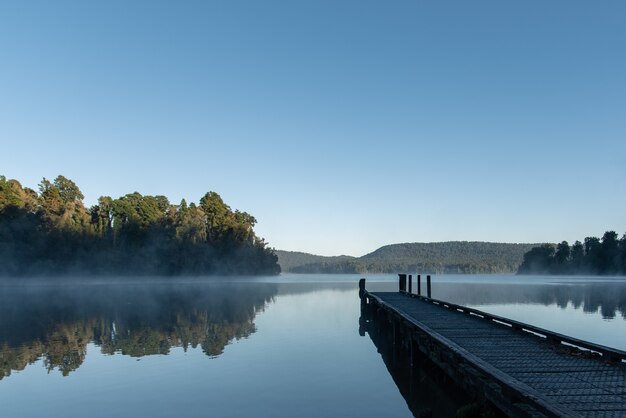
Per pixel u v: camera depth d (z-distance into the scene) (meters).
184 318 26.42
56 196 77.31
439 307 22.30
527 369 9.26
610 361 9.76
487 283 77.69
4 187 68.94
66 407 10.63
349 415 10.10
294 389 11.99
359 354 16.47
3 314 28.66
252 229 109.88
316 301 38.53
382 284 73.75
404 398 11.27
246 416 10.02
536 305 33.84
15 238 68.75
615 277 115.69
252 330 21.89
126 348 17.44
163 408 10.52
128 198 88.38
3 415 10.18
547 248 151.50
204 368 14.22
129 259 82.88
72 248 75.69
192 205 98.56
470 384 9.38
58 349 17.31
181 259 86.38
